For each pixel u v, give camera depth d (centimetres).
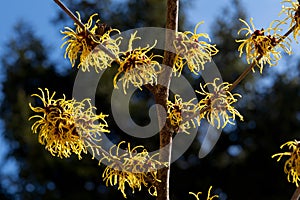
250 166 2039
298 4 370
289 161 357
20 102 1978
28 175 1936
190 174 1977
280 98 2102
